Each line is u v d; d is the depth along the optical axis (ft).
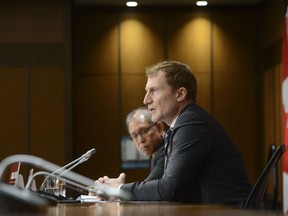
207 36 51.26
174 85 15.75
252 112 51.06
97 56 51.13
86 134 50.80
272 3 46.91
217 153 14.58
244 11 51.39
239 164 14.82
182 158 14.39
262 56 50.80
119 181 15.10
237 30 51.39
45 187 16.37
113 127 50.85
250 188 14.78
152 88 15.94
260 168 50.60
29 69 47.32
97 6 51.01
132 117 20.01
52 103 47.21
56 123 47.11
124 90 51.06
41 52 47.32
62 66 47.32
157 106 15.83
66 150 46.98
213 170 14.52
